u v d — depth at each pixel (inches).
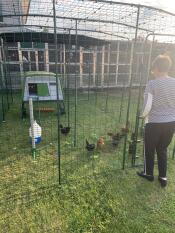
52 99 231.5
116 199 100.3
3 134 177.5
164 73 98.7
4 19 252.8
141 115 102.7
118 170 125.1
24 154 142.4
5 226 84.3
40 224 85.6
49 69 305.0
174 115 99.3
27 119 218.5
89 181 113.7
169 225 86.4
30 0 142.9
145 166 113.7
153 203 98.6
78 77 338.0
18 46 294.2
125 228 84.0
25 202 97.2
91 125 203.9
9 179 114.3
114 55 330.6
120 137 165.6
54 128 194.2
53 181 113.0
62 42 246.4
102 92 351.6
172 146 160.2
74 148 153.1
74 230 83.0
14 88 304.2
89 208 94.3
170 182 115.2
